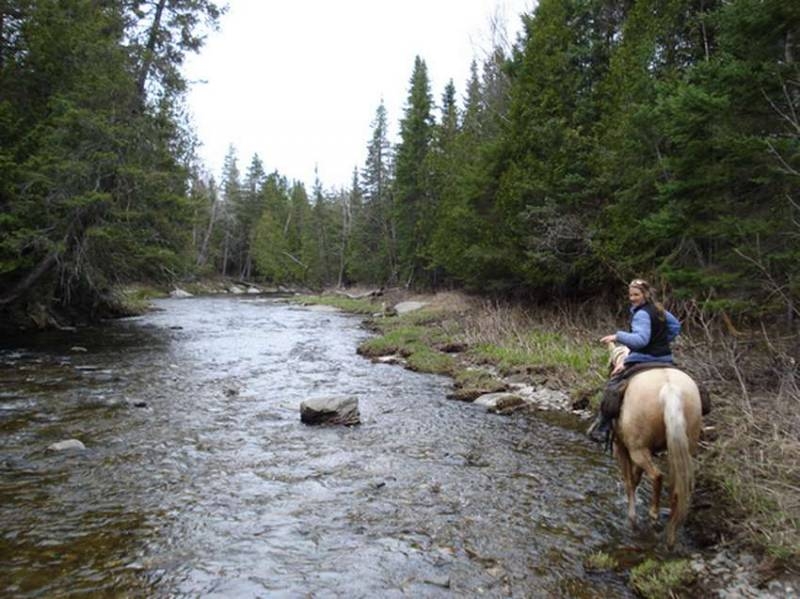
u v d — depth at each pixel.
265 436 8.80
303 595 4.39
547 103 18.89
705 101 8.45
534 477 7.11
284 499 6.32
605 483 6.91
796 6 7.53
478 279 22.81
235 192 80.62
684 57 15.57
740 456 6.34
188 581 4.57
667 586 4.39
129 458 7.62
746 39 8.37
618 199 15.12
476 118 32.44
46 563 4.84
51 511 5.92
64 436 8.55
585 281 18.39
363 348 18.44
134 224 21.61
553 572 4.82
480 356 15.48
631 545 5.30
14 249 17.47
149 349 18.06
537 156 18.91
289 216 79.06
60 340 19.59
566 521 5.83
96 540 5.29
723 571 4.61
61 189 18.39
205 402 10.98
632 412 5.42
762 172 8.67
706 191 9.42
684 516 4.95
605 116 16.80
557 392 11.53
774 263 8.70
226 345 19.55
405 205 41.75
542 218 17.83
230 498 6.32
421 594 4.43
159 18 23.88
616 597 4.45
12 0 18.59
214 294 61.62
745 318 10.81
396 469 7.38
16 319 21.50
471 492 6.61
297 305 43.22
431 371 14.80
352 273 58.22
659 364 5.62
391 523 5.75
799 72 7.95
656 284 13.31
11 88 19.05
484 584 4.61
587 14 20.14
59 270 21.03
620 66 16.69
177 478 6.92
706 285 9.64
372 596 4.39
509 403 10.78
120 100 20.91
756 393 8.07
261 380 13.37
